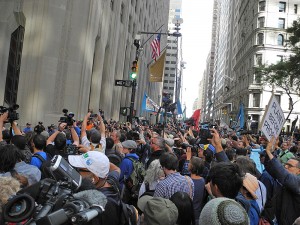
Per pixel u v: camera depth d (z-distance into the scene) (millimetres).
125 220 2955
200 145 7328
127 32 33250
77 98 18719
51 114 17531
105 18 24219
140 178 6238
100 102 26469
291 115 59094
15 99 18047
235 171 3115
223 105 105875
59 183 2230
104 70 26469
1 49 17594
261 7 62000
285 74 29969
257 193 4098
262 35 61094
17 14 17859
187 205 3426
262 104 60094
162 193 4406
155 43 23844
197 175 5141
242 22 77562
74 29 18625
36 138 5316
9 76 18172
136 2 39188
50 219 1786
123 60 32125
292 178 4215
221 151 5324
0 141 5293
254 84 61219
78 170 3195
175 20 21125
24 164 4320
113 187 3193
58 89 18031
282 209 4258
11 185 2600
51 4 17750
